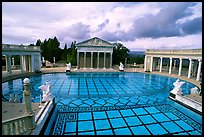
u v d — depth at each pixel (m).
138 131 8.97
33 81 23.16
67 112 11.54
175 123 9.99
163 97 15.96
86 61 40.66
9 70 24.94
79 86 20.45
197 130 9.13
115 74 31.73
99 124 9.72
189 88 20.47
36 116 8.02
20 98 14.64
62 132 8.70
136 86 21.06
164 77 28.86
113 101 14.39
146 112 11.74
